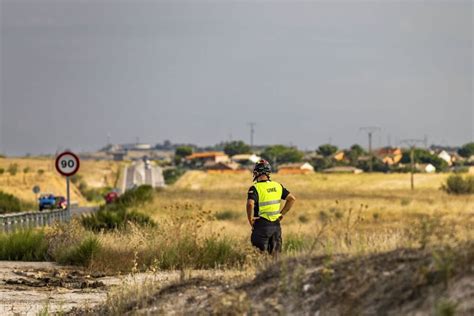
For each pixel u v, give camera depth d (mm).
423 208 174375
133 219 84938
